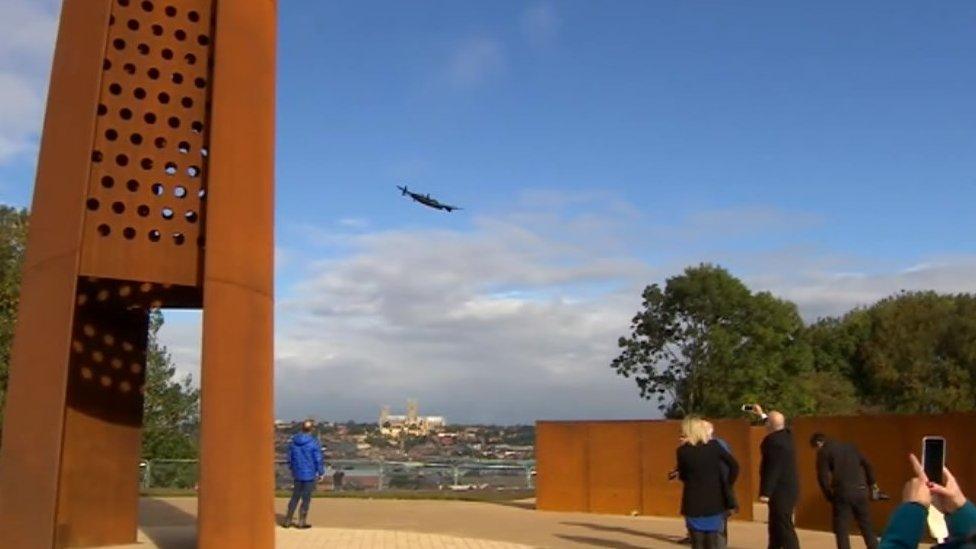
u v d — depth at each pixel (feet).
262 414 35.86
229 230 35.99
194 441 106.32
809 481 54.29
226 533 34.09
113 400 41.81
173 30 38.17
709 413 132.57
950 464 46.96
